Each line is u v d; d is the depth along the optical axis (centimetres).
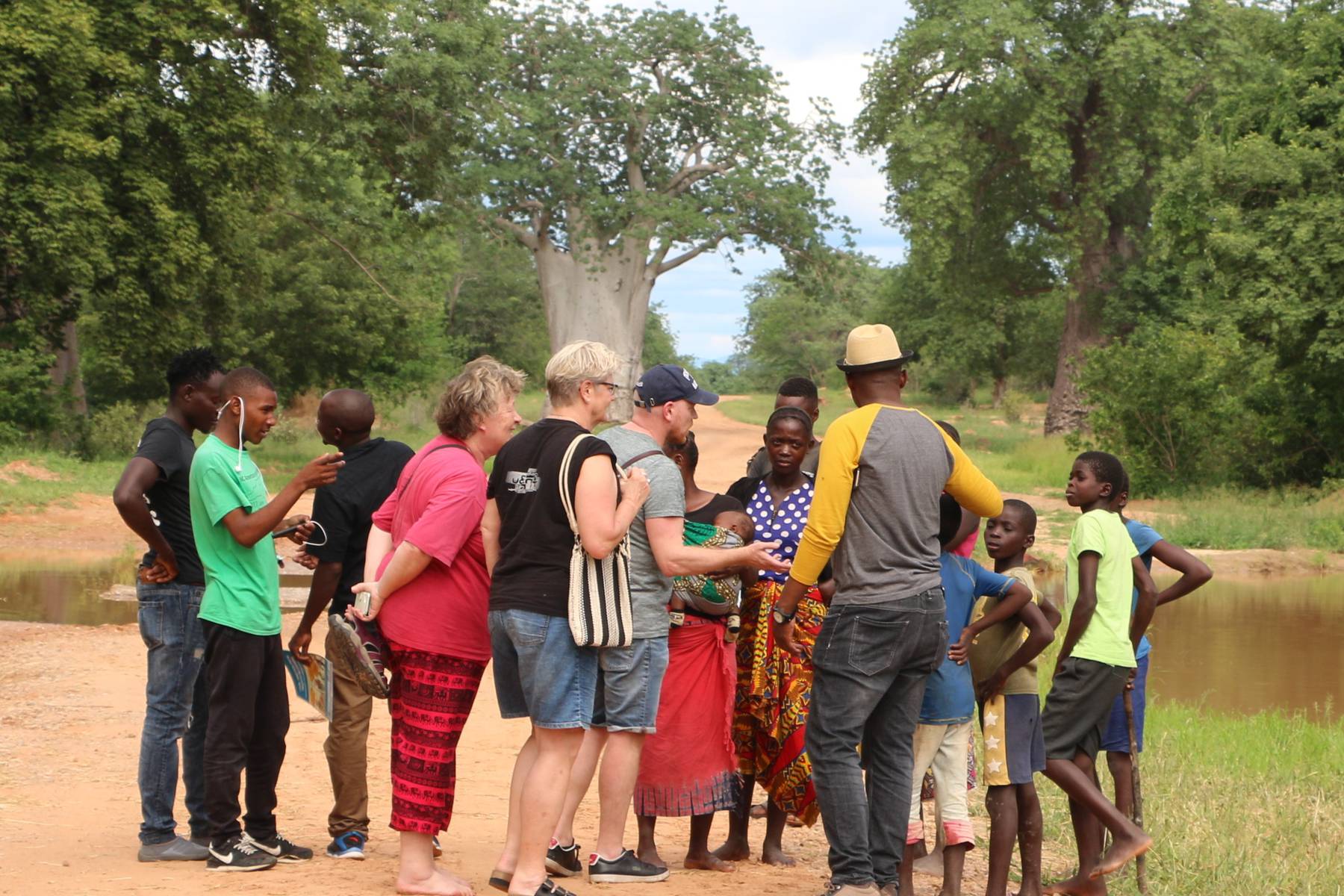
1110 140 4412
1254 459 3017
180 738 538
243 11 2952
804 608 532
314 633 1189
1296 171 2683
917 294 6103
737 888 511
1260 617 1586
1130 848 513
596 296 5066
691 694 532
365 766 532
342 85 3300
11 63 2588
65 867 498
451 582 467
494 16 3872
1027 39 4166
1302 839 636
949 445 468
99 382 4212
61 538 2100
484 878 509
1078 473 549
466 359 7069
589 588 451
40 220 2639
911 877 505
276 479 3083
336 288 4209
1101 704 535
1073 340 4759
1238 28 4166
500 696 479
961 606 490
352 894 466
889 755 467
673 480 491
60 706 866
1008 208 4738
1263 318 2683
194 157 2848
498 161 4909
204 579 524
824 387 10406
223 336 3622
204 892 464
